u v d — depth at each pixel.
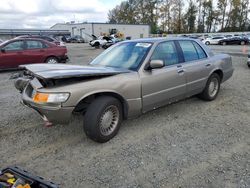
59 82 3.60
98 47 30.70
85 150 3.76
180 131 4.36
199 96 5.93
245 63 13.09
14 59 11.42
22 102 4.35
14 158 3.58
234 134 4.23
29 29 64.25
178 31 83.75
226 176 3.08
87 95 3.63
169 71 4.62
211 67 5.66
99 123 3.75
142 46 4.64
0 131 4.45
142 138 4.11
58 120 3.56
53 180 3.07
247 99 6.15
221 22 80.62
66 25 70.38
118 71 4.05
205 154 3.59
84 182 3.03
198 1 81.75
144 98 4.27
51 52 12.32
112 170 3.25
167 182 2.99
